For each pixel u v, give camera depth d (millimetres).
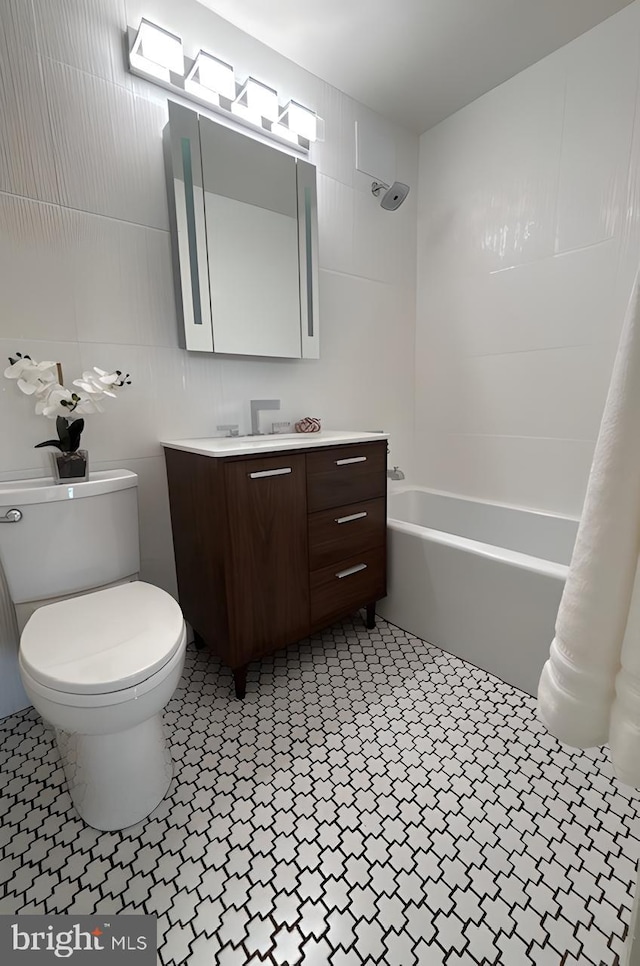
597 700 424
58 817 1010
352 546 1624
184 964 733
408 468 2527
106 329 1407
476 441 2219
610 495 400
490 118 1924
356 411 2207
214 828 973
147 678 865
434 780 1087
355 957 739
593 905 804
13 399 1271
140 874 877
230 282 1617
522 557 1432
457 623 1607
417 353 2445
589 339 1737
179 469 1454
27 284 1255
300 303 1831
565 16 1527
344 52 1681
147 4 1365
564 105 1684
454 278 2195
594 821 970
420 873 868
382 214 2156
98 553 1262
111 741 926
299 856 907
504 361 2041
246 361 1761
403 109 2027
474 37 1616
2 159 1182
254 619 1370
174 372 1573
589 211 1669
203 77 1444
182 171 1451
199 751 1193
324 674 1535
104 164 1345
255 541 1328
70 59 1251
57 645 931
